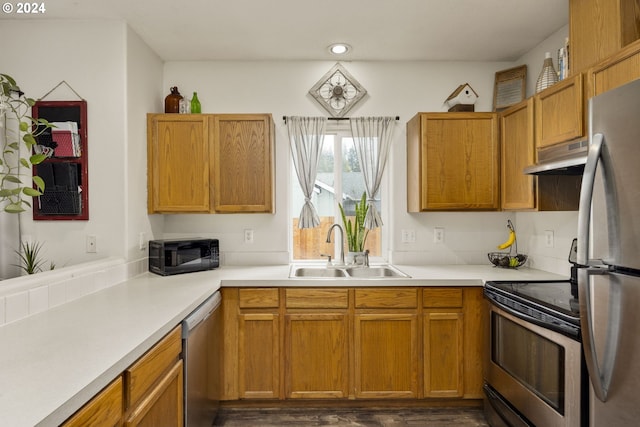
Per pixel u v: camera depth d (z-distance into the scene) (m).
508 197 2.52
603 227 1.27
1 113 1.87
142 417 1.24
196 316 1.79
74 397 0.89
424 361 2.38
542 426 1.71
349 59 2.97
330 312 2.37
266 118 2.67
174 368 1.57
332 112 3.00
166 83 2.96
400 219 3.02
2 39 2.28
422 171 2.64
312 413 2.40
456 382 2.38
